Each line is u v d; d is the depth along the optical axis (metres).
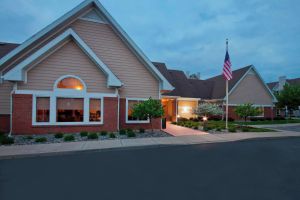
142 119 14.10
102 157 8.04
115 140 11.15
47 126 12.53
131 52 15.36
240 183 5.36
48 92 12.61
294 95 27.28
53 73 12.76
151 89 15.76
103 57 14.70
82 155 8.36
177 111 25.22
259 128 17.64
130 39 14.85
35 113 12.33
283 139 12.81
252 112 18.31
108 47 14.88
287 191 4.86
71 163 7.16
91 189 4.95
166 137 12.38
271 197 4.52
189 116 26.66
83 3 14.00
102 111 13.68
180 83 27.81
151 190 4.89
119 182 5.39
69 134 12.63
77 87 13.38
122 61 15.13
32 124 12.23
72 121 13.20
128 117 15.21
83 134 12.13
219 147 10.06
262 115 28.36
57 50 12.86
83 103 13.42
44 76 12.56
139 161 7.45
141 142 10.70
